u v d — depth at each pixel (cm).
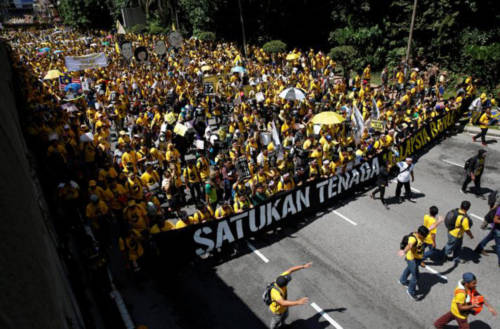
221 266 1032
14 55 4009
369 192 1428
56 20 10044
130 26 6594
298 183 1309
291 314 866
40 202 819
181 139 1595
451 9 2806
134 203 981
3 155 469
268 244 1123
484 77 2530
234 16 4369
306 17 4219
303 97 1905
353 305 887
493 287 934
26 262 324
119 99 2058
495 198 1034
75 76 2866
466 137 1944
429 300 898
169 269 989
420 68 2956
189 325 834
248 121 1845
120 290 937
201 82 2695
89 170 1388
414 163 1670
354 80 2772
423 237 856
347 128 1927
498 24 2692
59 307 392
